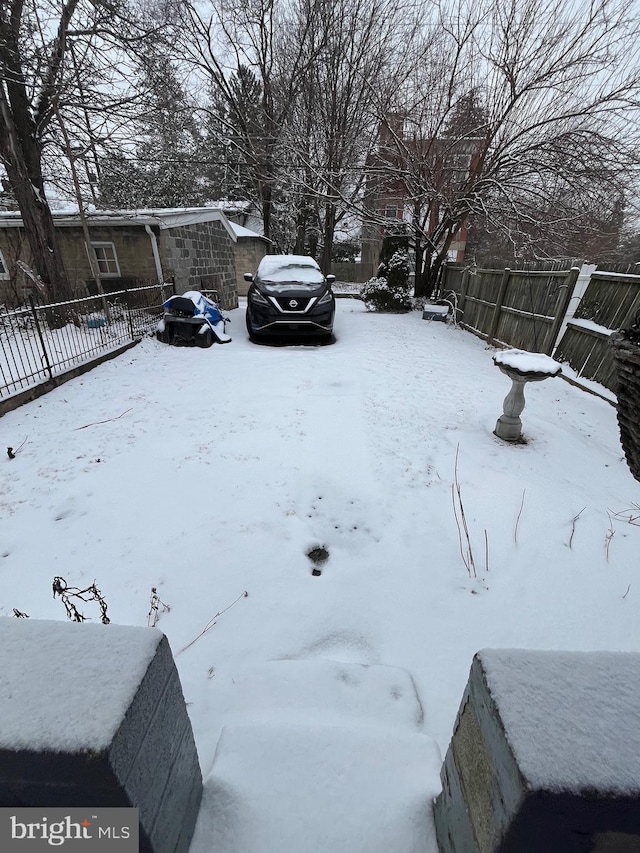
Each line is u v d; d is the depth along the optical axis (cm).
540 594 222
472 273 930
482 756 77
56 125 772
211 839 107
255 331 742
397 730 150
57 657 77
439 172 1033
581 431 409
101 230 922
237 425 401
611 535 264
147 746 77
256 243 1781
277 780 120
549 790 59
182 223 967
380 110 1047
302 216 1917
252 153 1609
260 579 225
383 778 122
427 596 219
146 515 271
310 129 1444
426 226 1138
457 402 473
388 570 234
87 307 682
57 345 597
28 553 238
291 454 348
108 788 66
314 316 722
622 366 128
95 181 948
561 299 584
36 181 746
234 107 1577
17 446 356
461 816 88
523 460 348
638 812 61
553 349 606
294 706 159
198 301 722
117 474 316
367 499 294
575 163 891
